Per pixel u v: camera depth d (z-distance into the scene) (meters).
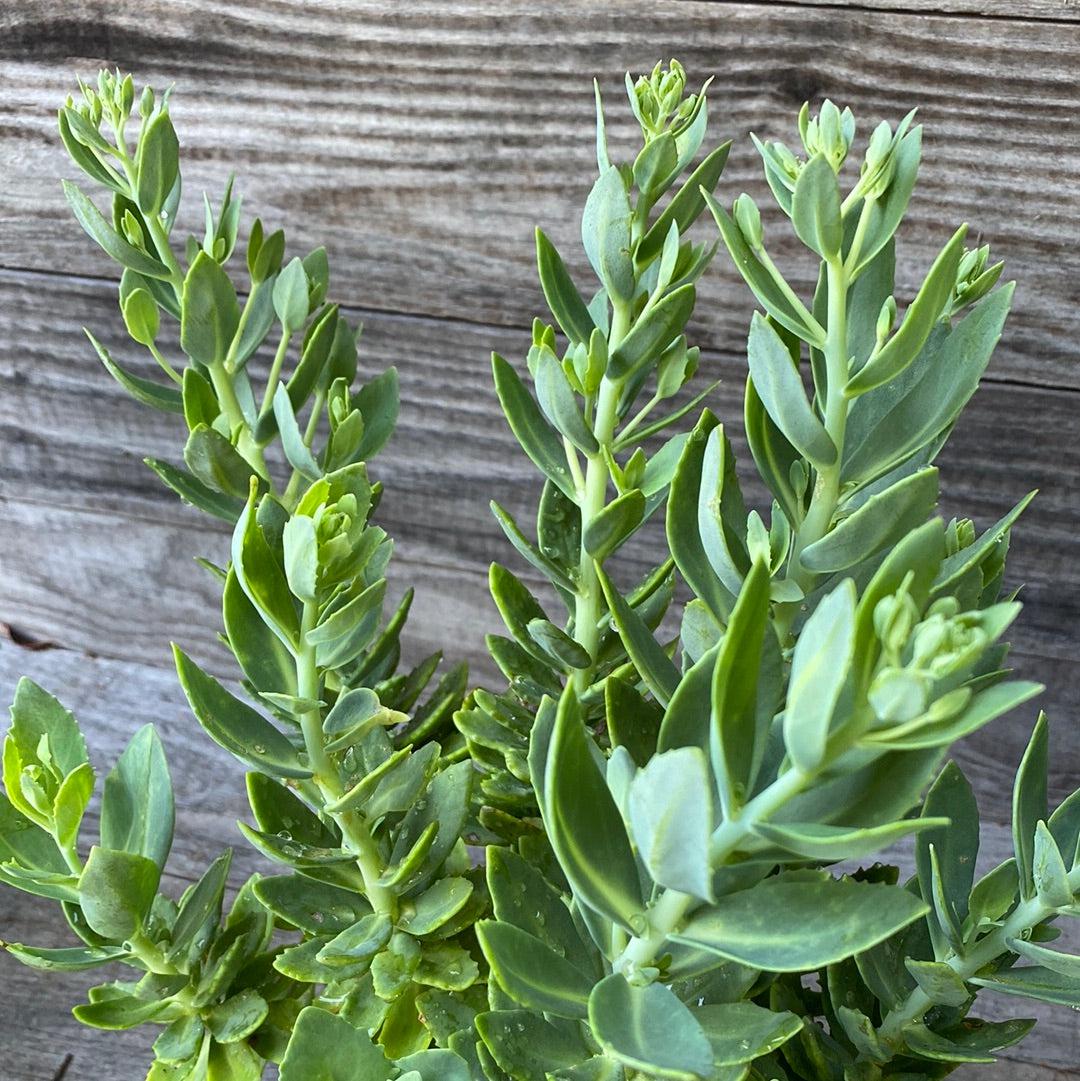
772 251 0.46
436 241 0.49
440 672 0.60
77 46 0.47
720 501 0.23
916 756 0.20
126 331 0.53
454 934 0.33
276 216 0.49
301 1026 0.26
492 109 0.46
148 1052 0.56
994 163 0.43
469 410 0.53
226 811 0.61
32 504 0.59
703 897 0.19
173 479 0.35
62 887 0.30
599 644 0.35
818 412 0.28
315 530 0.23
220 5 0.45
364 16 0.45
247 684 0.29
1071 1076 0.52
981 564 0.29
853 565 0.26
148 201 0.34
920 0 0.41
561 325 0.32
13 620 0.63
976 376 0.25
